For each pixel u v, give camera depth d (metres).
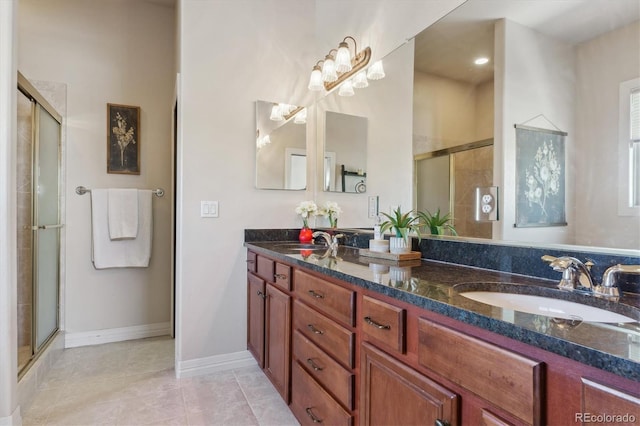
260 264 2.13
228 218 2.35
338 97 2.42
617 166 1.00
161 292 3.08
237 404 1.91
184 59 2.23
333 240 2.08
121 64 2.98
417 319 0.93
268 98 2.49
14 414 1.67
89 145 2.86
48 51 2.76
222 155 2.33
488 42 1.39
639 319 0.79
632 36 0.98
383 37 2.00
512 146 1.29
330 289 1.34
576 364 0.57
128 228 2.85
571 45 1.12
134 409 1.85
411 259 1.60
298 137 2.60
